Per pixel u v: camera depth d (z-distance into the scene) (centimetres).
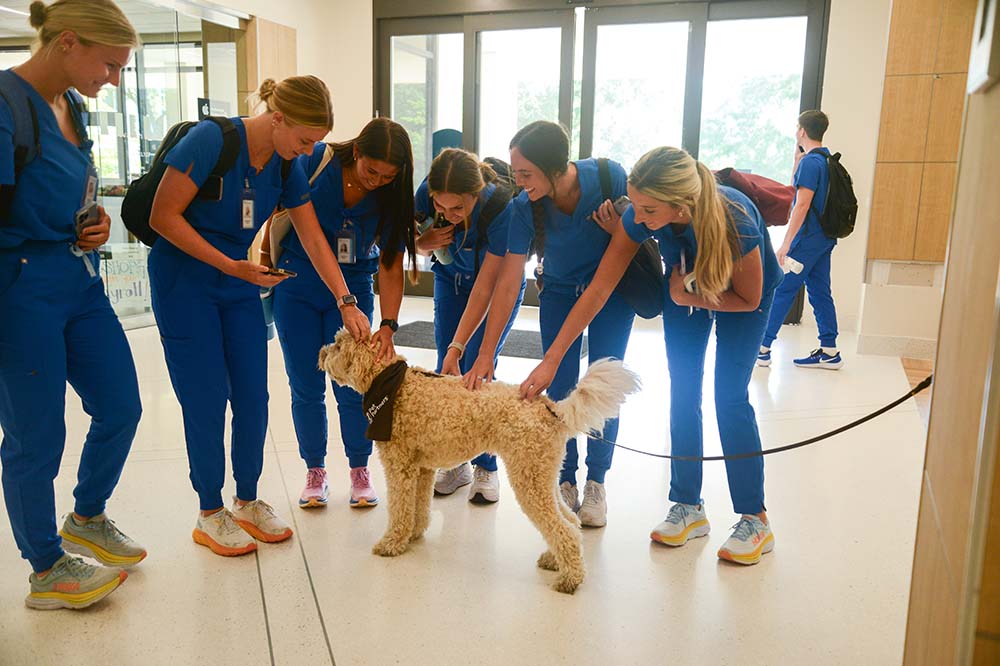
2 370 187
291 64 715
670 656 191
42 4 177
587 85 703
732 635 201
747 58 659
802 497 296
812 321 672
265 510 250
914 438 367
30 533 200
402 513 237
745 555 239
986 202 103
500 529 263
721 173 244
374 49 766
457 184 232
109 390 211
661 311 253
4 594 213
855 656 193
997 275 91
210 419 231
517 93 733
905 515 280
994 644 89
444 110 764
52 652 187
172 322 222
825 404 427
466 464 309
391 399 225
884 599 222
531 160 221
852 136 628
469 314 257
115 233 574
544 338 271
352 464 279
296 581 224
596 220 237
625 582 228
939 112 516
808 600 220
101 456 216
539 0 699
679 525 253
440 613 208
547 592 221
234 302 232
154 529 255
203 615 205
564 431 217
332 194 257
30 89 180
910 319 550
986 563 88
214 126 212
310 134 213
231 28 652
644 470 325
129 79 566
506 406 217
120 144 569
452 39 744
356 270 273
